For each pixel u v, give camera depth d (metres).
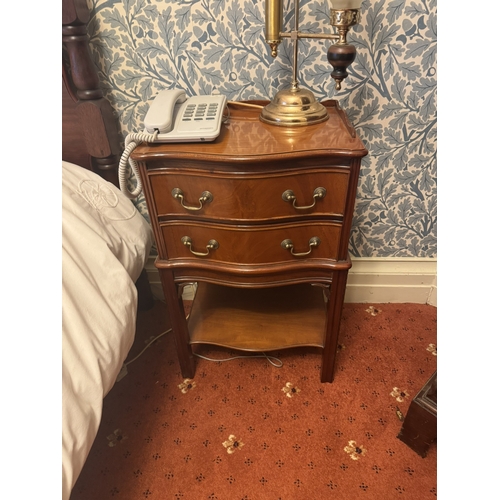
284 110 0.90
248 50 1.04
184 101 0.96
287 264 0.93
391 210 1.28
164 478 0.98
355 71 1.05
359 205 1.27
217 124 0.83
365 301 1.48
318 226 0.88
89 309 0.77
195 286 1.47
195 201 0.86
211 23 1.00
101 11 1.00
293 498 0.94
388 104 1.10
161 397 1.17
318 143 0.80
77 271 0.77
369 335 1.35
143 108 1.14
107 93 1.11
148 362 1.29
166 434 1.08
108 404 1.16
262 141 0.83
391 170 1.20
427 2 0.95
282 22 0.93
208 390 1.19
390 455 1.01
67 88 1.02
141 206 1.31
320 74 1.06
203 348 1.32
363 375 1.21
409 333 1.35
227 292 1.31
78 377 0.68
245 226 0.87
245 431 1.08
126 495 0.95
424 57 1.02
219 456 1.02
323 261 0.93
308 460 1.01
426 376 1.21
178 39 1.03
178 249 0.95
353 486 0.96
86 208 0.94
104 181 1.07
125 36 1.03
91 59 1.01
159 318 1.44
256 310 1.24
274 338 1.16
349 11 0.77
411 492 0.94
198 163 0.80
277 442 1.05
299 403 1.14
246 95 1.11
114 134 1.12
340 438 1.05
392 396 1.15
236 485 0.96
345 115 0.93
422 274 1.40
